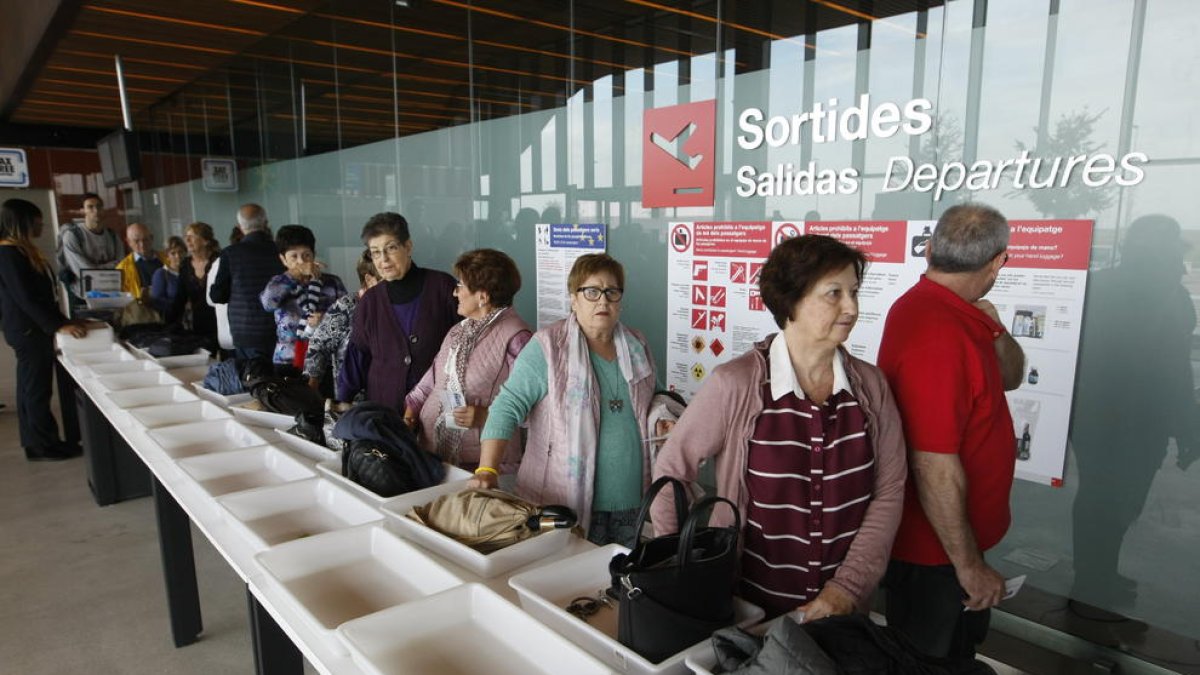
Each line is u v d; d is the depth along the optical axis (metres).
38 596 3.02
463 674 1.18
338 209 5.51
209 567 3.26
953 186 2.35
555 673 1.17
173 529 2.56
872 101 2.52
